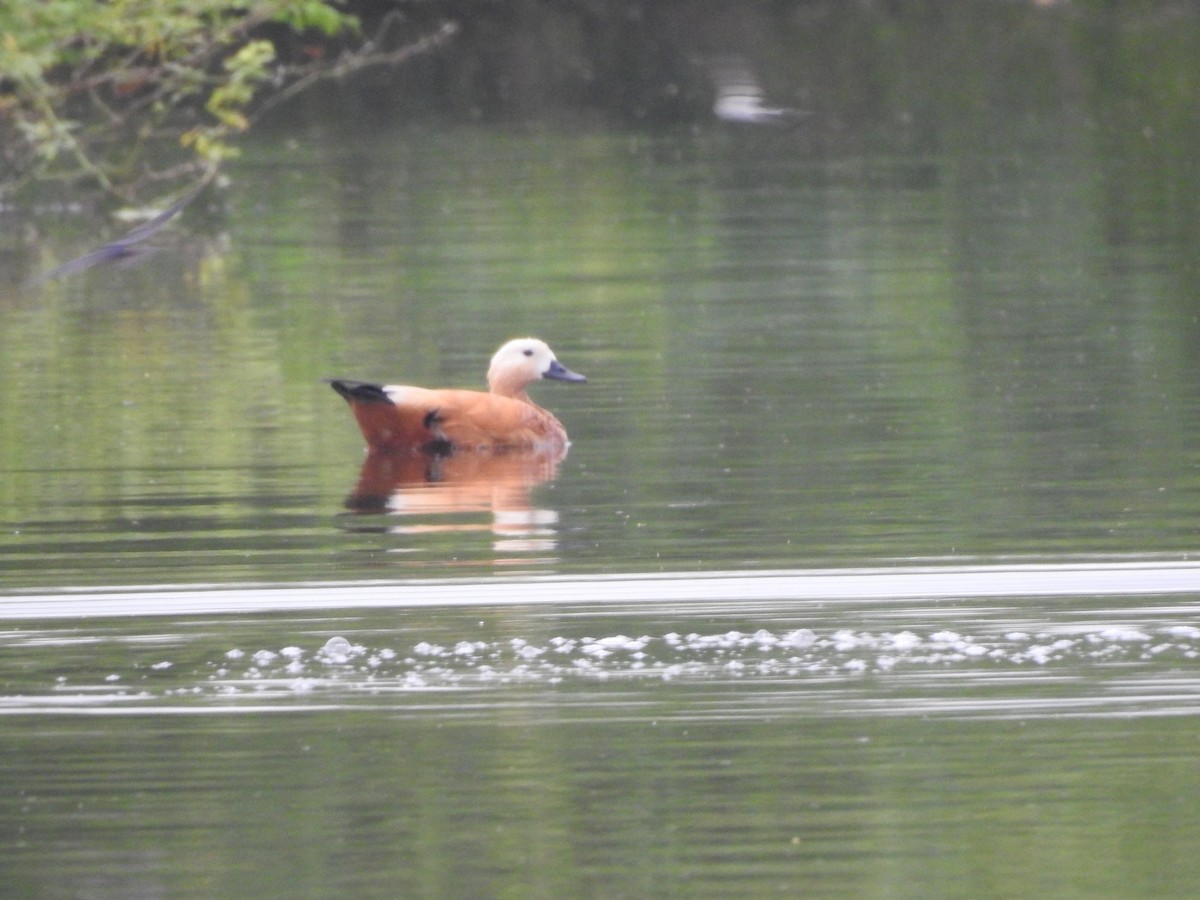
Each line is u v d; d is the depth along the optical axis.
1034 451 40.88
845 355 52.34
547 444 43.19
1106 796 22.36
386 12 144.75
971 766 23.27
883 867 20.78
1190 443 41.09
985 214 78.56
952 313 58.09
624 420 45.59
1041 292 61.00
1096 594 30.39
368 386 42.66
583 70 134.75
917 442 42.06
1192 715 24.69
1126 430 42.56
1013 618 29.19
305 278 68.25
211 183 92.88
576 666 27.20
